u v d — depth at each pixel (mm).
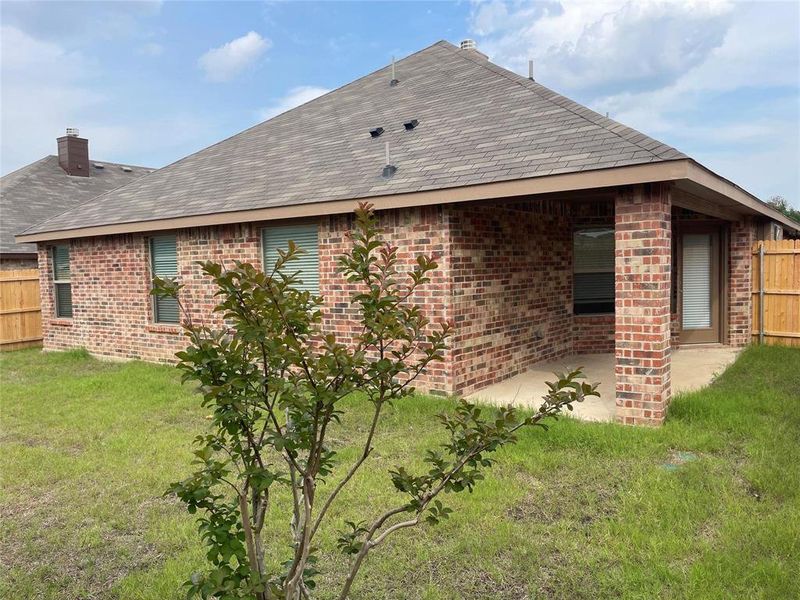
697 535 3939
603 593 3354
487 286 8281
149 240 11305
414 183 7535
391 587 3533
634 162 5902
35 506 4820
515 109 8750
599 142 6719
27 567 3906
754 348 10797
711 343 11484
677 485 4664
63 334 13211
